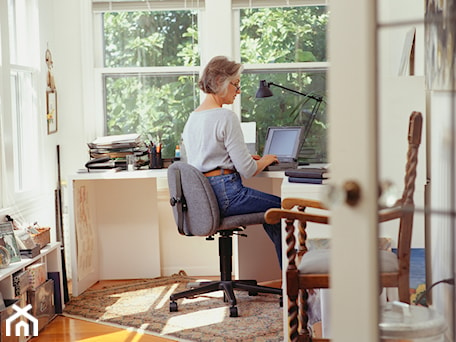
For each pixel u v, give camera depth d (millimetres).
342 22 1514
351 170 1524
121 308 4660
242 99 5586
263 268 5133
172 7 5570
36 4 5145
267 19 5551
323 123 5543
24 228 4410
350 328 1541
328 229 3639
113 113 5652
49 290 4395
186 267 5660
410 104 3131
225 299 4699
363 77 1500
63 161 5590
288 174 3885
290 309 2918
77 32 5578
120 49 5641
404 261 2188
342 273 1544
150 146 5305
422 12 2562
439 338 2209
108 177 5004
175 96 5645
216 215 4273
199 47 5617
